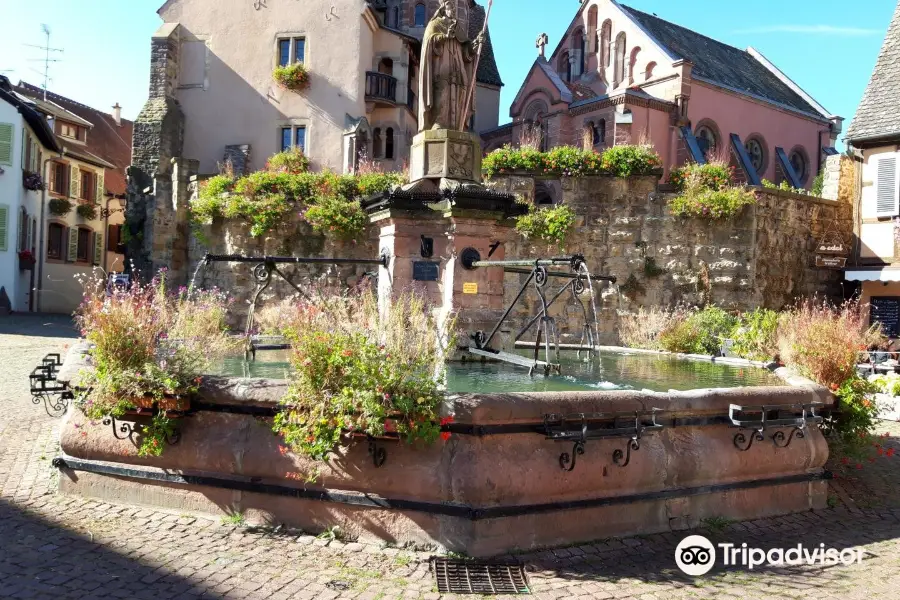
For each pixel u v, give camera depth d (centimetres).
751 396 618
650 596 460
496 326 761
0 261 2991
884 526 631
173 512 571
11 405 1048
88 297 616
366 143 2608
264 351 900
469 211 743
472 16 3688
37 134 3222
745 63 3688
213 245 2066
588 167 1866
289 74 2573
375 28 2758
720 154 3016
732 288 1825
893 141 2067
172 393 550
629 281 1864
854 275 2073
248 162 2614
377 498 521
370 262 796
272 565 480
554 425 524
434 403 503
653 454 570
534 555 513
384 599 438
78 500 597
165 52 2606
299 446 518
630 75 3231
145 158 2509
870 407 733
